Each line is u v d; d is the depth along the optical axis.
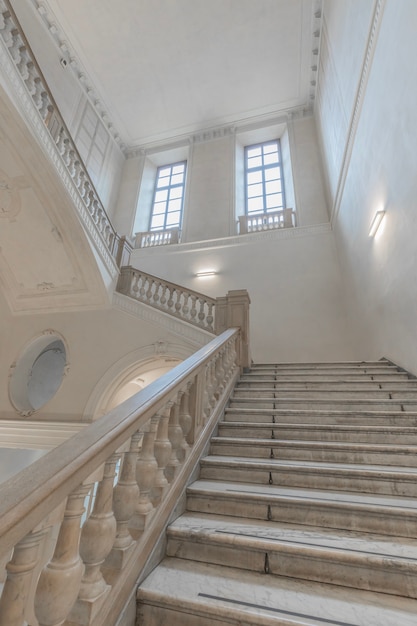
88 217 4.84
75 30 6.94
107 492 1.04
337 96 5.52
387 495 1.72
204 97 8.29
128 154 9.66
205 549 1.35
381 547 1.28
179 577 1.20
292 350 5.99
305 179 7.50
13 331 5.61
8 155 4.16
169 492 1.55
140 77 7.86
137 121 8.91
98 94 8.16
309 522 1.53
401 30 3.01
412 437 2.21
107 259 5.26
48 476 0.82
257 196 8.20
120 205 8.78
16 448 5.23
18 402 5.17
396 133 3.32
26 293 5.64
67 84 7.31
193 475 1.89
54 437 4.62
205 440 2.20
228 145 8.75
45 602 0.79
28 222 4.84
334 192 6.33
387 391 3.01
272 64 7.50
